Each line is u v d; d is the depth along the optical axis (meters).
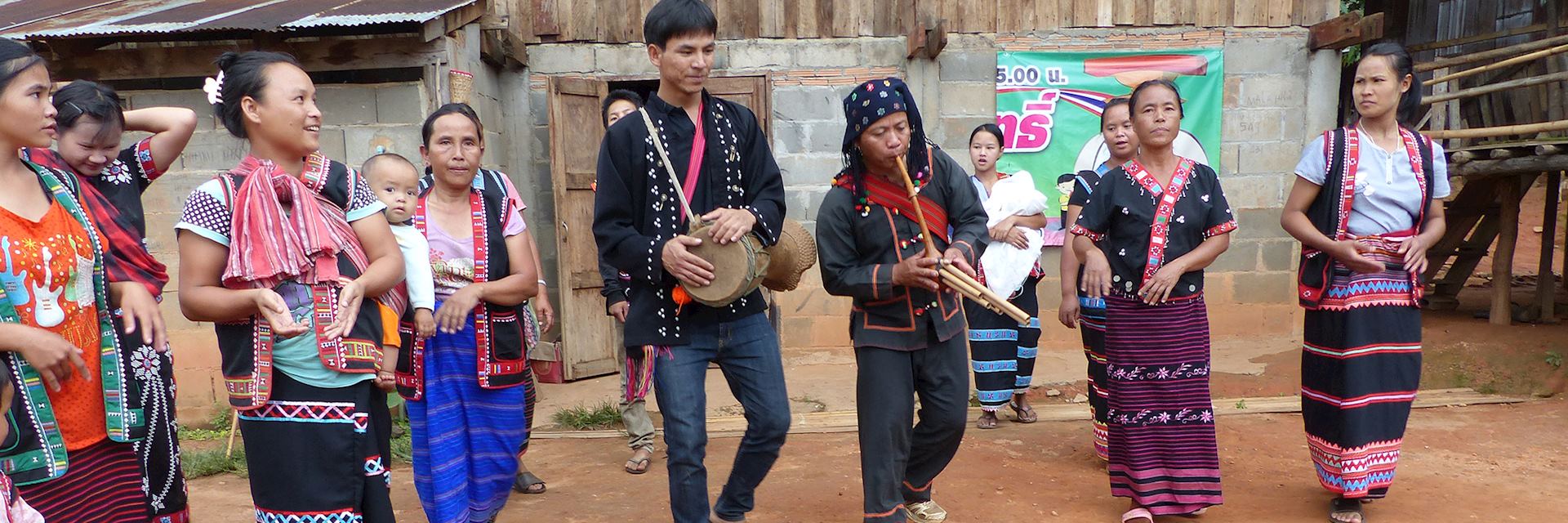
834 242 3.33
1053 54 7.53
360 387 2.47
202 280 2.36
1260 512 3.90
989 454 4.94
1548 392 6.11
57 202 2.27
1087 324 4.53
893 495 3.40
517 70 7.47
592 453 5.18
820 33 7.50
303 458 2.42
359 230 2.54
